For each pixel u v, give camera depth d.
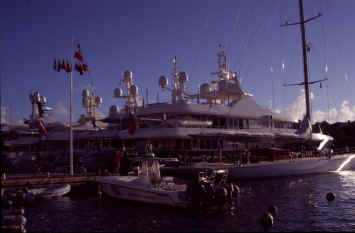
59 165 39.81
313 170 37.84
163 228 16.19
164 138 36.69
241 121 43.50
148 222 17.30
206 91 46.06
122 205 21.55
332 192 24.64
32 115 50.75
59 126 51.75
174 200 20.25
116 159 30.42
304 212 19.17
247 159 33.41
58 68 30.64
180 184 22.67
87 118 55.50
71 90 30.86
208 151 38.31
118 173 29.95
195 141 37.91
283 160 35.62
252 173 31.70
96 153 34.50
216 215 18.69
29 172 35.81
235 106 43.28
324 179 33.91
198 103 42.81
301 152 40.91
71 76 31.08
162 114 39.69
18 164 39.16
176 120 37.38
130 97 48.47
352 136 85.88
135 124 35.59
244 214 18.80
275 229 15.80
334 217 17.97
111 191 23.72
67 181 26.20
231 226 16.42
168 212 19.50
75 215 18.86
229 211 19.56
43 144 49.84
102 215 18.83
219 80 48.50
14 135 37.91
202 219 17.84
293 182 31.62
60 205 21.62
